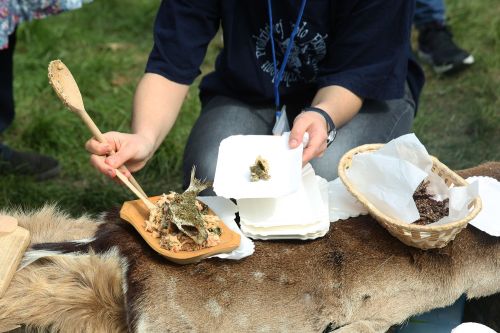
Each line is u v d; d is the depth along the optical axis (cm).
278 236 155
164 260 151
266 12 182
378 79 179
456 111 280
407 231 151
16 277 152
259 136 165
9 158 241
